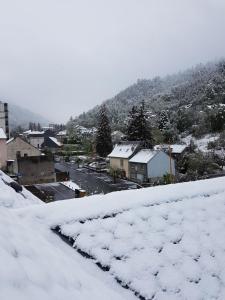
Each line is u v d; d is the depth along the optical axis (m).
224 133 56.81
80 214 4.13
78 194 15.83
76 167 62.69
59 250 3.41
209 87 96.75
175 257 3.73
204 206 4.61
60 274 2.45
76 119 151.50
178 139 67.19
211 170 44.06
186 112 78.12
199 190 4.96
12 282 1.85
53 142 85.50
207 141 62.38
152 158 44.59
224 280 3.60
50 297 1.98
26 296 1.81
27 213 4.11
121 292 3.24
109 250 3.70
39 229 3.83
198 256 3.81
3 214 3.20
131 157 48.69
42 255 2.65
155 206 4.42
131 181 46.50
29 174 40.12
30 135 94.50
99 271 3.47
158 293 3.29
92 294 2.50
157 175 44.88
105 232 3.92
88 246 3.73
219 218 4.46
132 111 61.31
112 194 4.59
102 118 67.50
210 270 3.67
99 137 67.25
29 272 2.13
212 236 4.13
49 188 36.41
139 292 3.28
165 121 73.25
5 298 1.66
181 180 42.28
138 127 58.75
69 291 2.25
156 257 3.68
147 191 4.73
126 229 3.98
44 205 4.27
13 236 2.67
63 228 3.97
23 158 40.16
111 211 4.22
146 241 3.86
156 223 4.14
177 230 4.10
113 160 52.38
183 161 48.91
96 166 58.94
